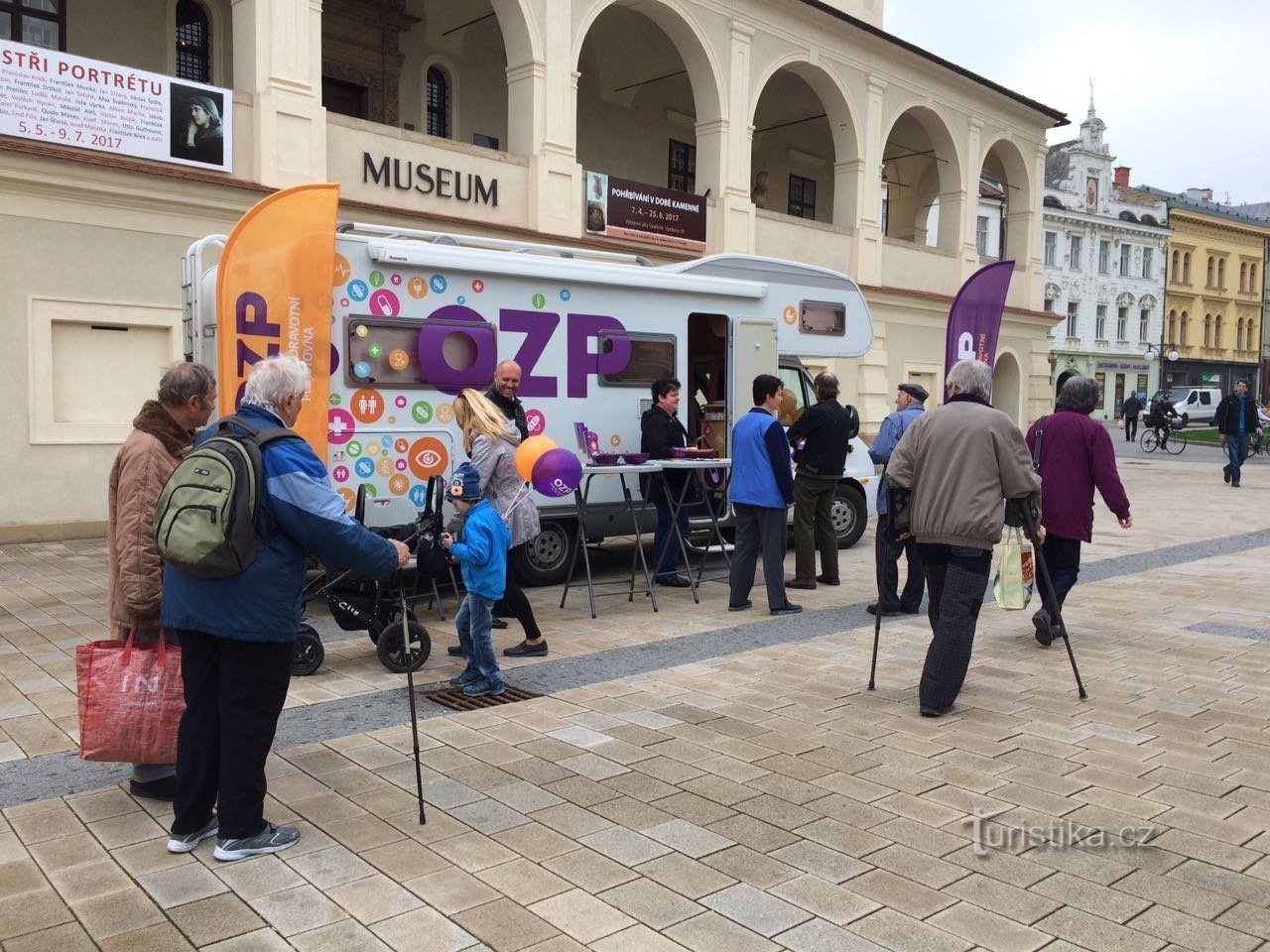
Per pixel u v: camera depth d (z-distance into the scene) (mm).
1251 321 61438
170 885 3307
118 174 10977
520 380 8195
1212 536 12031
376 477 7508
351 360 7348
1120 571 9562
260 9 12094
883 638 6801
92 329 11172
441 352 7738
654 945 2934
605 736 4785
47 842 3639
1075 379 6621
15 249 10500
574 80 15430
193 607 3291
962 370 5230
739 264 9898
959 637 5023
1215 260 58594
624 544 11414
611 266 8828
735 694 5473
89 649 3738
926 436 5164
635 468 7570
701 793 4074
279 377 3525
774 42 18766
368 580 5938
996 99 24266
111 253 11109
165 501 3281
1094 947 2918
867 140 20969
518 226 14891
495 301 8117
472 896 3227
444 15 17766
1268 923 3059
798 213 26766
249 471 3277
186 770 3520
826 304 10625
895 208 28328
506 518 5938
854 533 11031
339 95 16609
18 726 4941
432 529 5520
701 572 9234
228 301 6680
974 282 12812
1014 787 4129
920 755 4516
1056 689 5566
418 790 3783
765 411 7590
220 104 11742
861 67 20656
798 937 2975
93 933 3008
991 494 4992
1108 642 6684
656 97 22062
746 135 18266
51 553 10117
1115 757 4488
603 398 8867
